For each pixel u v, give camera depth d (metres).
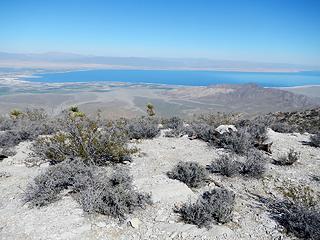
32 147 10.13
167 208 6.06
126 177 6.79
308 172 8.49
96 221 5.54
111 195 5.87
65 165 7.02
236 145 10.23
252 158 8.47
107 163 8.49
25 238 5.03
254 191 7.12
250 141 10.52
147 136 11.98
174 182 6.98
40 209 5.91
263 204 6.43
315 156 10.03
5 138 10.79
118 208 5.73
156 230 5.37
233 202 6.22
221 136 11.01
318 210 5.86
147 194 6.23
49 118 16.53
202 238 5.16
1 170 8.13
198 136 12.09
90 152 8.30
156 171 8.03
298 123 20.55
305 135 13.88
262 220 5.76
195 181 7.25
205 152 10.09
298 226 5.34
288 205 6.30
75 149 8.37
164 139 11.82
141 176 7.62
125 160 8.78
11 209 5.95
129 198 5.94
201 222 5.48
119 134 9.27
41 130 12.59
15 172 7.99
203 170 7.53
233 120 14.77
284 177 8.04
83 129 8.68
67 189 6.74
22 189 6.80
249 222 5.71
